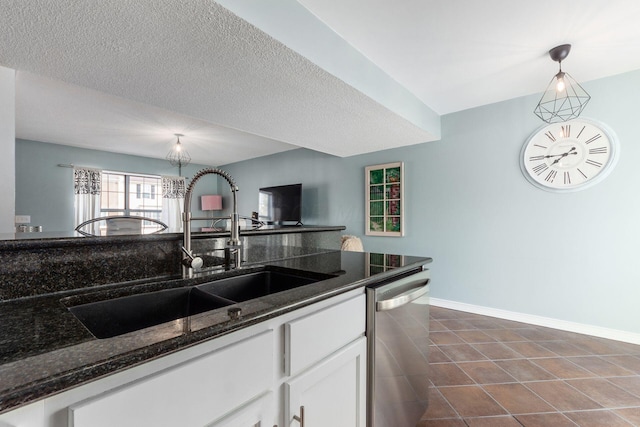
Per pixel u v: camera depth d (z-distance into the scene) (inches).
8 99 72.6
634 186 97.3
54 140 177.0
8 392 15.4
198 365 23.4
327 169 189.5
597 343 98.7
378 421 45.4
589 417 63.5
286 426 31.5
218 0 48.6
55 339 22.2
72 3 47.2
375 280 47.7
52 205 183.8
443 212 138.5
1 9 48.3
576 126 106.4
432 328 113.0
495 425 61.4
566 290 109.6
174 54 63.6
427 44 82.2
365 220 166.9
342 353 39.4
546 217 113.2
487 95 116.5
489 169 125.6
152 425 20.6
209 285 48.7
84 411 17.7
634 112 97.2
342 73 77.4
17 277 34.1
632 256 97.7
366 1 65.6
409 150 149.5
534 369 83.0
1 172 71.9
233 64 68.2
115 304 38.5
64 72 71.1
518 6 67.8
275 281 57.1
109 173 213.9
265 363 29.3
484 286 127.7
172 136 170.1
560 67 89.3
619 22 73.2
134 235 44.7
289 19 62.3
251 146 198.1
